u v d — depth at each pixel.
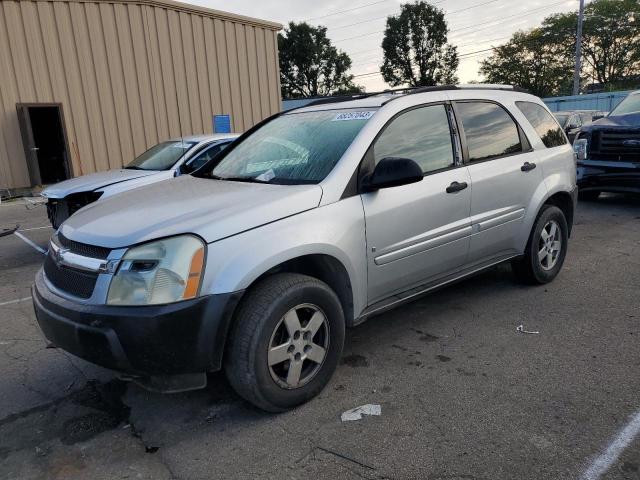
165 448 2.80
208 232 2.77
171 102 16.31
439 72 70.50
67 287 2.92
